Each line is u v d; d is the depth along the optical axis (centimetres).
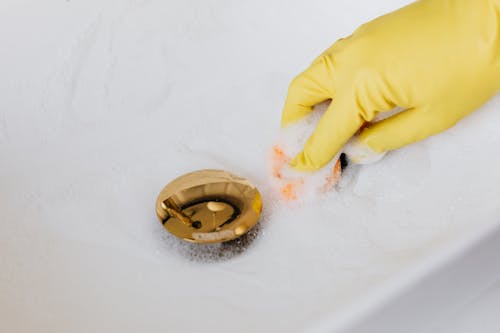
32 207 59
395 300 47
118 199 60
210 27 66
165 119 64
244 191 58
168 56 65
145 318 52
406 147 60
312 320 47
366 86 55
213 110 64
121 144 62
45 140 61
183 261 56
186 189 58
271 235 57
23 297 53
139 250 56
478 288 51
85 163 61
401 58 55
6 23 60
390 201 58
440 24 54
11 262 55
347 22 67
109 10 63
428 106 56
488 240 49
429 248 49
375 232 57
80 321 52
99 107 63
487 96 56
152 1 64
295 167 59
